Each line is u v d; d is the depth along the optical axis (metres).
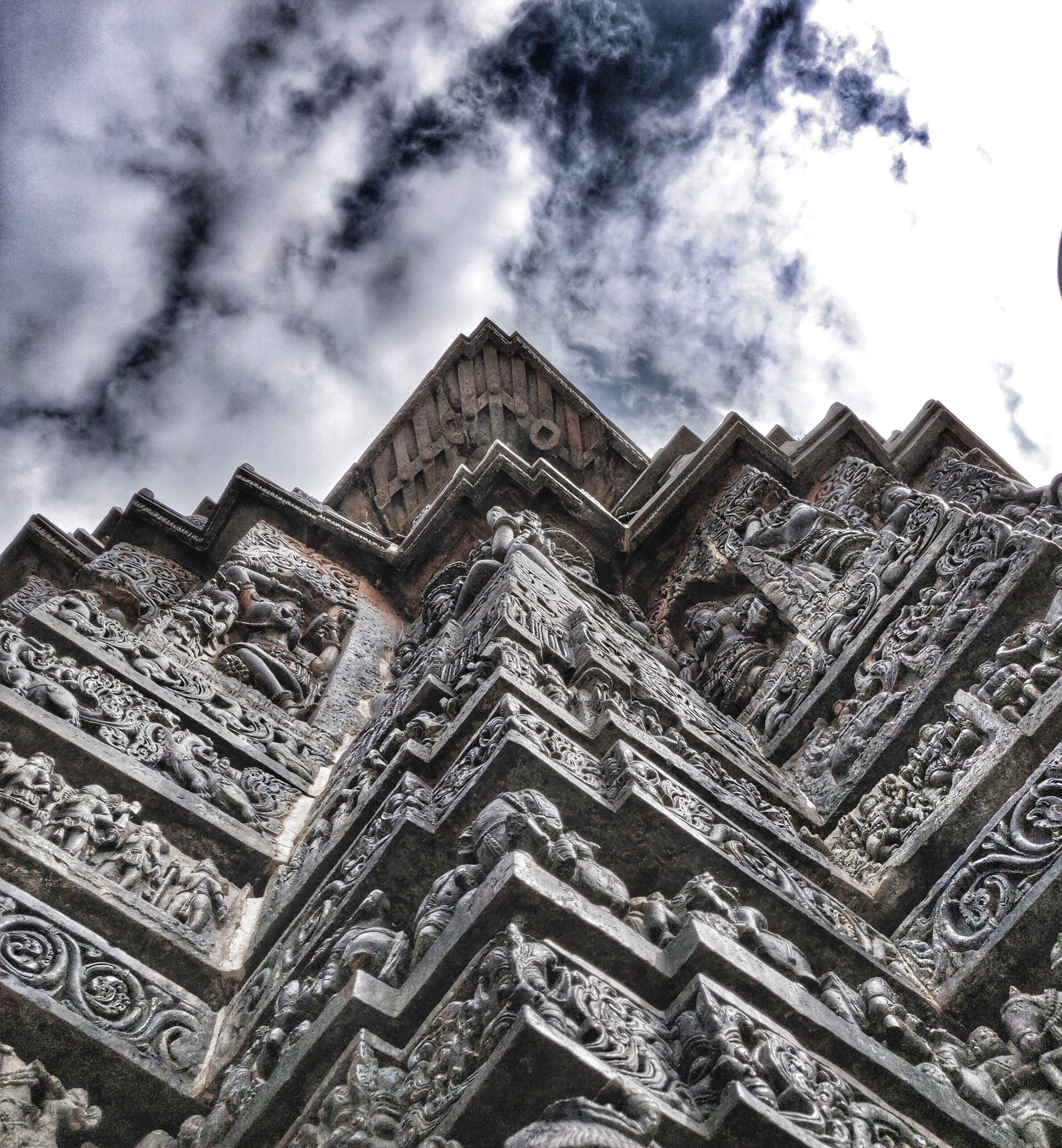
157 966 5.46
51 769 6.23
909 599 8.16
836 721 7.98
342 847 5.87
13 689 6.67
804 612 9.30
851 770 7.17
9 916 5.07
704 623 10.39
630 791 5.00
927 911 5.70
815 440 11.63
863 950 5.11
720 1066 3.54
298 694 9.32
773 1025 3.92
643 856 4.94
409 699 6.98
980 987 5.06
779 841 5.87
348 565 12.09
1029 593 6.96
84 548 12.09
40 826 5.77
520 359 14.87
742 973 4.06
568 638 7.27
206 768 7.22
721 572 10.94
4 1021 4.64
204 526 12.26
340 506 14.21
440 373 14.61
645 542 12.10
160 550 11.99
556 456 14.86
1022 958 5.04
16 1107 4.37
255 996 5.15
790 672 8.78
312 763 8.20
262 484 12.00
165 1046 4.95
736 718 9.32
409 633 11.11
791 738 8.15
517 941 3.76
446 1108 3.40
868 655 8.15
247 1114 4.11
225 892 6.37
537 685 6.19
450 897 4.32
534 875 4.07
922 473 11.07
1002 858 5.45
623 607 10.45
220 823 6.64
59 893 5.42
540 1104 3.29
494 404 14.68
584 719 6.06
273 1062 4.30
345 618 11.10
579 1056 3.32
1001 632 6.94
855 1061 4.12
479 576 9.05
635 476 15.10
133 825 6.28
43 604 7.80
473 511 12.11
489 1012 3.60
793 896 5.16
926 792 6.41
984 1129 4.20
